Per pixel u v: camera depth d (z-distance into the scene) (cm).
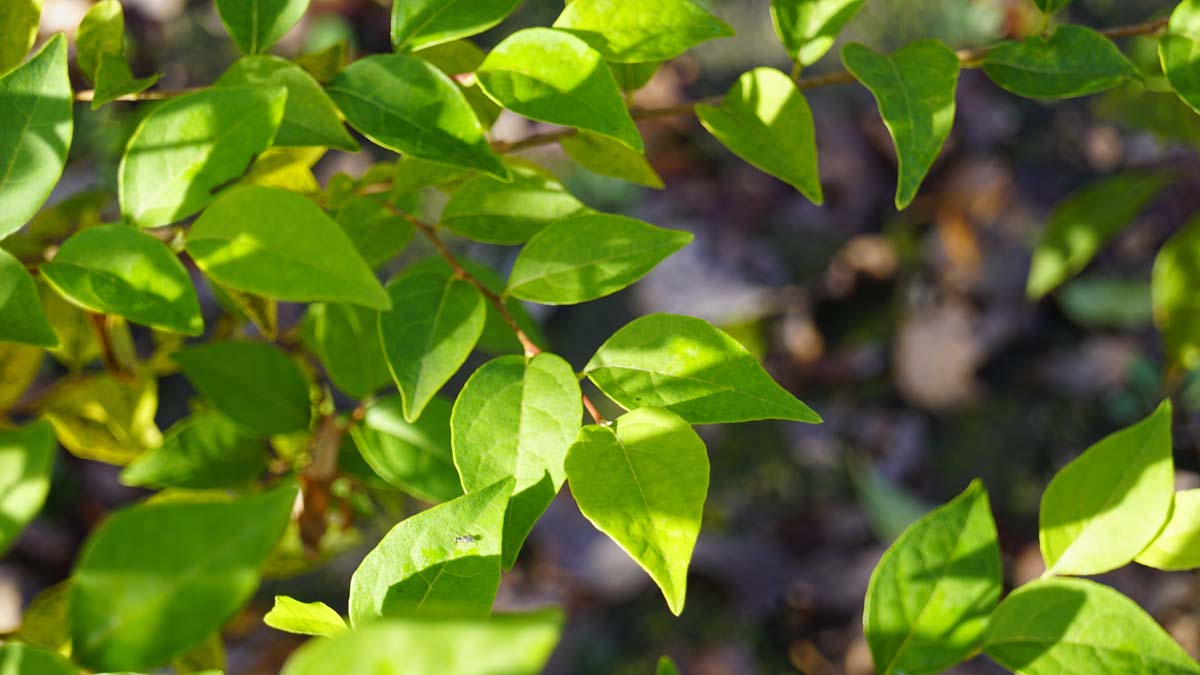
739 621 136
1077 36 62
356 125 59
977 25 174
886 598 59
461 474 57
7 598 130
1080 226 82
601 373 58
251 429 68
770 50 178
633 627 135
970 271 162
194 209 56
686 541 56
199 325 55
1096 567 59
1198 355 76
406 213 67
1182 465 141
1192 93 61
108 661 48
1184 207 157
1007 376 153
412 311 60
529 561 141
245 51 60
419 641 45
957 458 147
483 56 63
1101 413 148
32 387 122
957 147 172
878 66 61
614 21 61
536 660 44
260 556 49
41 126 56
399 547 55
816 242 168
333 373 68
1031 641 58
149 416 72
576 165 168
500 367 58
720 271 164
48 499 137
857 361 158
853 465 148
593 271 60
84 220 71
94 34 62
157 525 49
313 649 45
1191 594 128
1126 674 58
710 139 177
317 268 55
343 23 174
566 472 56
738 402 58
